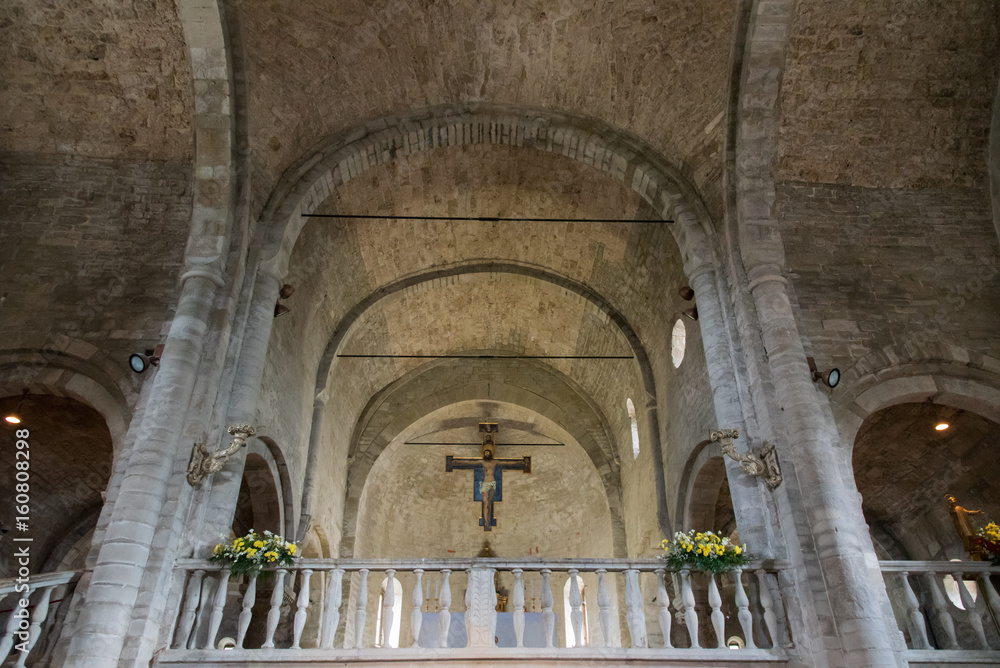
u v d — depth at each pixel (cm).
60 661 888
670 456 1673
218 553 995
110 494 1031
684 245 1367
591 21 1306
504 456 2620
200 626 986
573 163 1591
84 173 1328
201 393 1093
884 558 1673
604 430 2256
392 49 1347
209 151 1262
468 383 2317
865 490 1644
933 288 1280
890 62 1295
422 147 1473
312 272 1617
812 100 1326
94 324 1184
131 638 899
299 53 1298
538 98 1453
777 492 1059
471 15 1310
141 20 1222
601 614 984
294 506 1519
